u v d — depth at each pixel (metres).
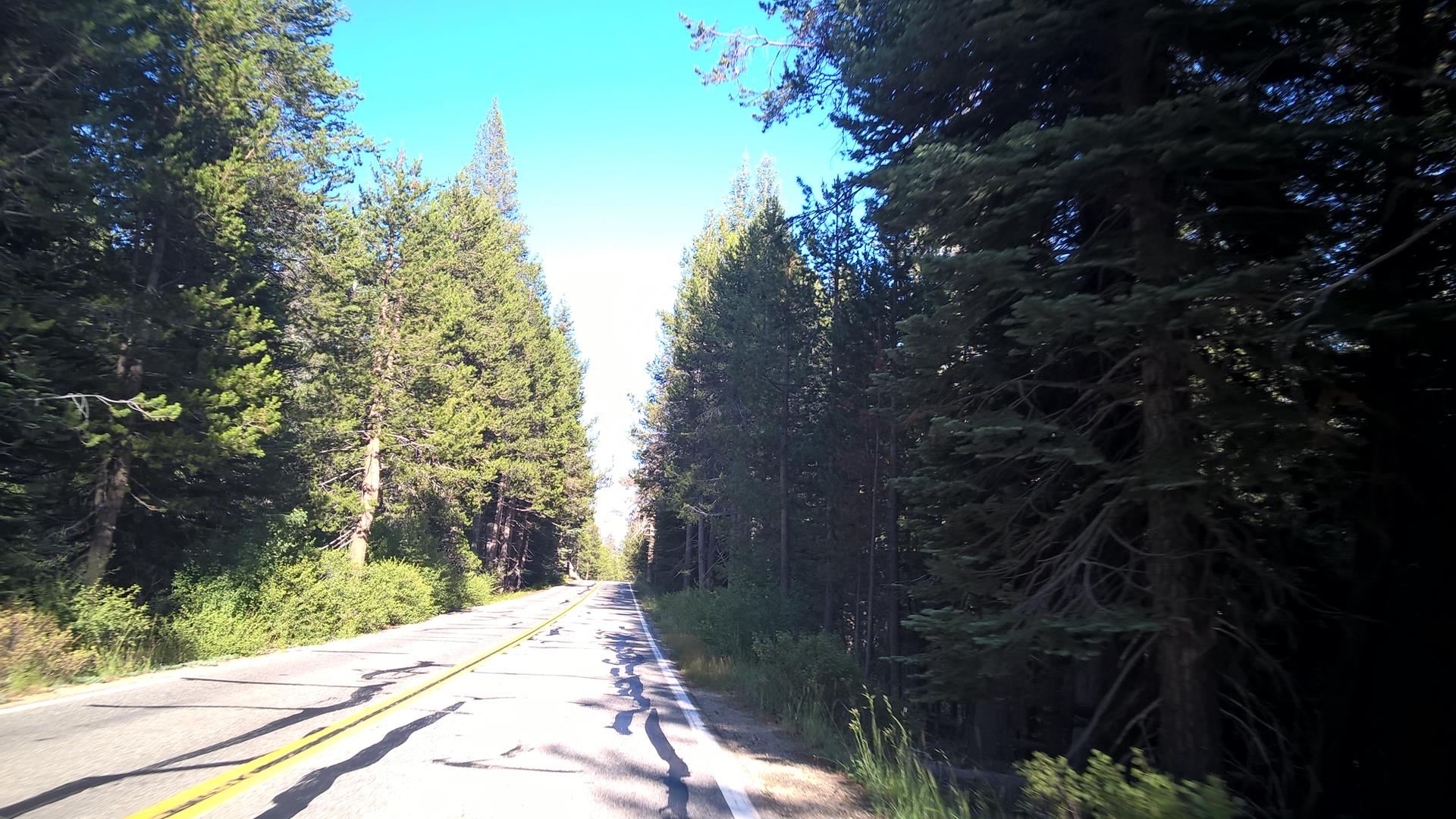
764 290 24.02
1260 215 7.94
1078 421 9.55
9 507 14.42
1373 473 7.34
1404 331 6.46
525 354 47.66
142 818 5.10
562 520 65.06
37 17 12.11
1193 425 7.71
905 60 8.95
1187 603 7.34
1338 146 6.93
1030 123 7.68
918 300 17.31
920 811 6.03
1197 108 6.92
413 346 27.70
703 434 35.28
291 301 20.84
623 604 44.06
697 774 7.29
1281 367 7.39
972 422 8.47
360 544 27.23
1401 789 7.33
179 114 15.55
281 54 19.84
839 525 22.22
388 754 7.25
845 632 25.78
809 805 6.45
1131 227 8.22
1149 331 7.62
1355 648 7.70
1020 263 7.98
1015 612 8.01
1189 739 7.12
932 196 8.28
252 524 19.12
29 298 13.34
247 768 6.45
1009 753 11.38
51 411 13.18
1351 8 7.14
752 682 13.45
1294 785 7.90
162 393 15.59
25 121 12.53
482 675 13.09
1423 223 7.22
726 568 28.44
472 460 38.12
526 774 6.80
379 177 28.05
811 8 11.33
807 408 24.16
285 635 17.30
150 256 16.52
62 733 7.60
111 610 12.54
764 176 41.06
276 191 19.38
